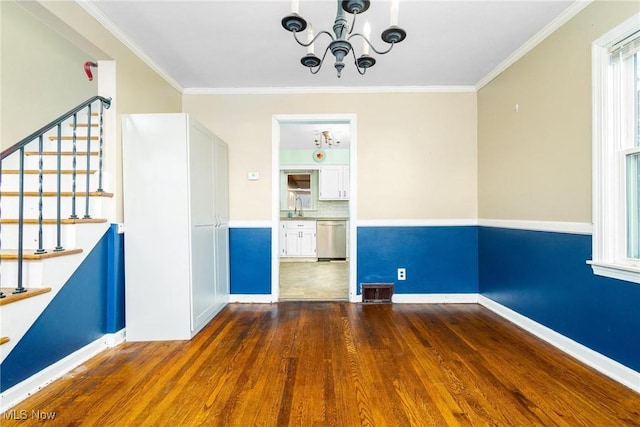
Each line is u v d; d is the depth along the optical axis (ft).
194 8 6.63
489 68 9.59
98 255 7.04
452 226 11.06
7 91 7.55
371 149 11.05
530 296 8.14
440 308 10.35
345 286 13.76
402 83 10.70
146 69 8.68
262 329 8.45
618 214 5.89
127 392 5.44
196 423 4.65
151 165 7.64
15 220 6.01
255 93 11.04
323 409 4.95
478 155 10.93
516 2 6.46
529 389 5.46
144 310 7.68
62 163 7.60
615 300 5.73
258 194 11.10
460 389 5.48
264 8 6.64
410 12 6.75
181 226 7.70
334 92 11.00
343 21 4.78
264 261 11.10
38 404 5.09
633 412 4.81
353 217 11.06
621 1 5.57
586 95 6.34
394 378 5.86
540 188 7.77
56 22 5.92
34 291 5.42
